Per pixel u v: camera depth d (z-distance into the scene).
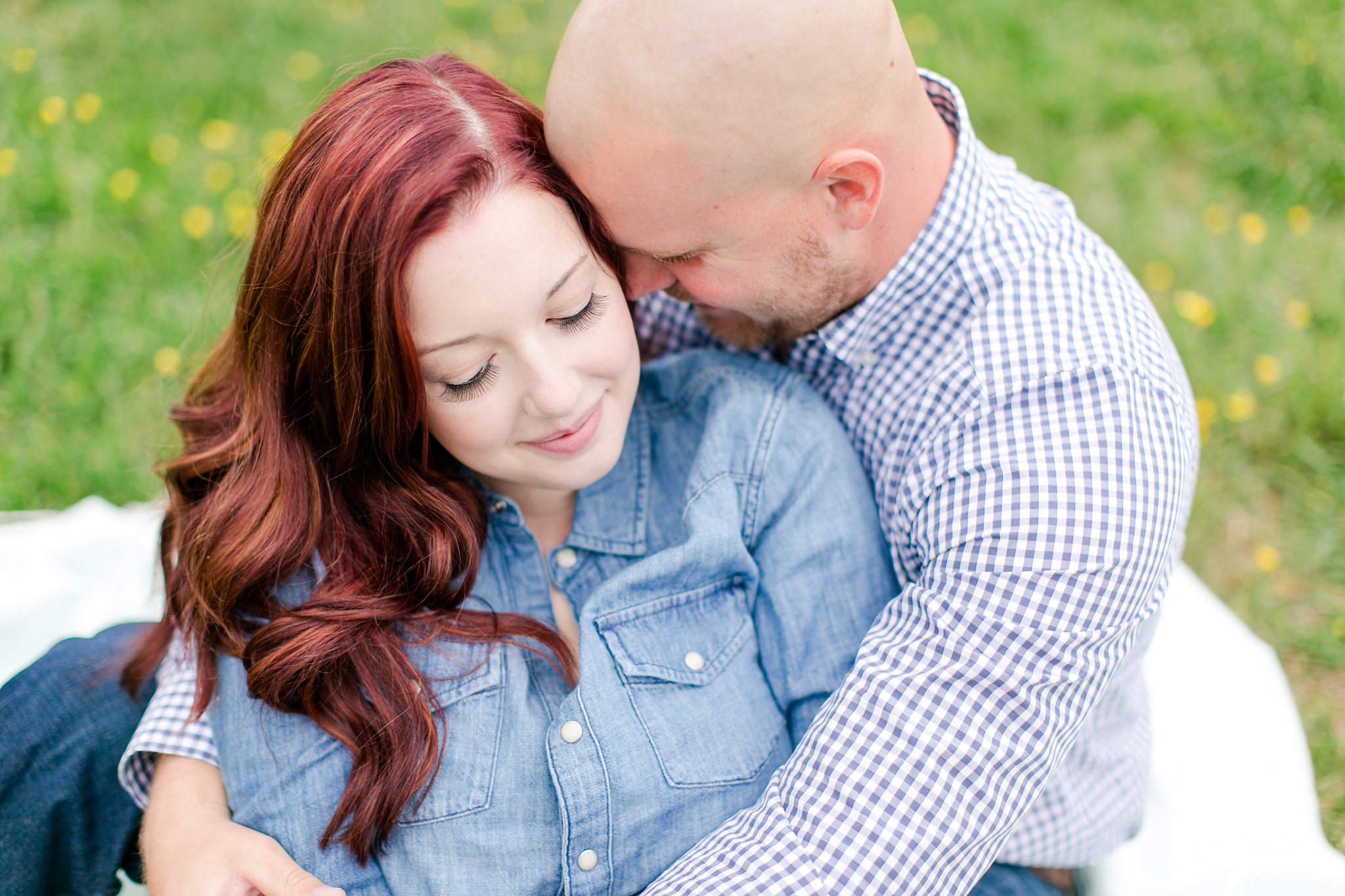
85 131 3.33
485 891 1.31
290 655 1.33
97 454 2.54
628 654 1.36
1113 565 1.24
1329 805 2.00
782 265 1.33
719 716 1.38
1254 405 2.64
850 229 1.31
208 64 3.62
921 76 1.48
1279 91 3.31
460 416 1.25
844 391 1.56
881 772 1.25
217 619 1.42
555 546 1.51
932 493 1.36
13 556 2.09
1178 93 3.39
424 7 3.91
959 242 1.38
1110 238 3.05
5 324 2.79
